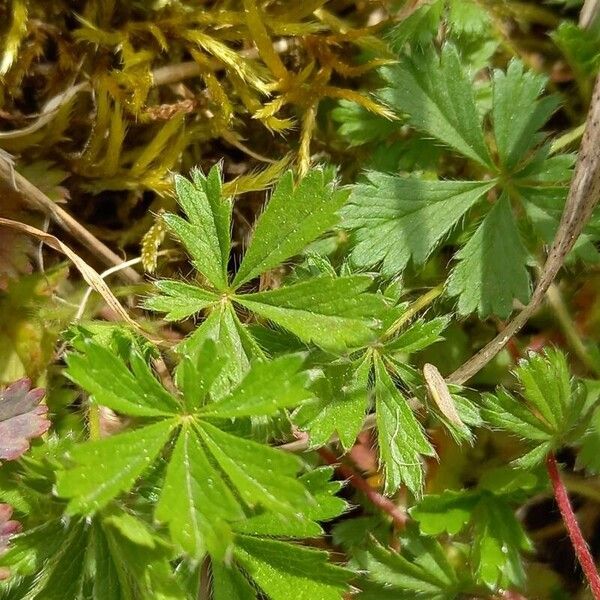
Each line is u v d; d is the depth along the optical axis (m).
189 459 0.20
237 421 0.20
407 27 0.22
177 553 0.20
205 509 0.19
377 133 0.23
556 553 0.23
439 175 0.23
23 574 0.20
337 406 0.21
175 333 0.22
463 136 0.22
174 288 0.21
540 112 0.22
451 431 0.21
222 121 0.22
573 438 0.22
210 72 0.22
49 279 0.22
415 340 0.21
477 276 0.22
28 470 0.20
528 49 0.23
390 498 0.22
